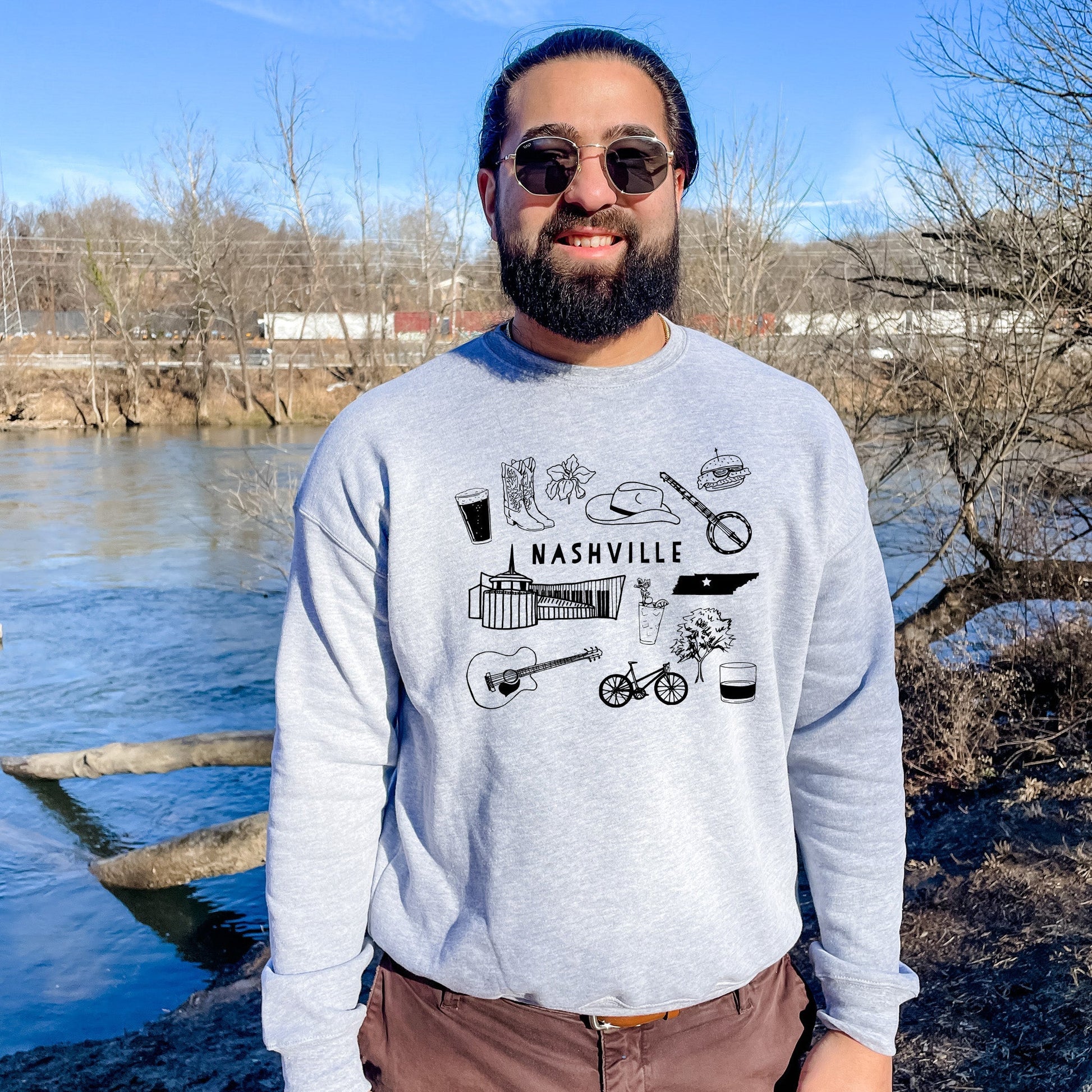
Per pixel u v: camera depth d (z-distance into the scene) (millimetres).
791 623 1256
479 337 1369
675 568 1207
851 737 1287
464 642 1211
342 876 1301
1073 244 7574
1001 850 4840
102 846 6785
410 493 1226
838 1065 1251
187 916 5805
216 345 38781
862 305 9461
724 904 1227
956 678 6562
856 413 9367
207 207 37656
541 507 1223
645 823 1177
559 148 1263
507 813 1191
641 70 1303
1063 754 5992
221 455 27672
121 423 36438
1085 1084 2934
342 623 1273
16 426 35125
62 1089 3965
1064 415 7945
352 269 27344
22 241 52656
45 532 17891
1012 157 7945
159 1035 4453
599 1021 1230
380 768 1342
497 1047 1261
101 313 41531
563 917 1178
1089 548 7801
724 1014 1270
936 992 3807
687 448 1237
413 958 1278
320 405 37094
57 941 5516
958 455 8000
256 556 13203
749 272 10484
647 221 1265
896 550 9195
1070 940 3840
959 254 8250
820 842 1317
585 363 1284
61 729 8930
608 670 1189
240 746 7898
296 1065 1251
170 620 12508
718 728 1211
